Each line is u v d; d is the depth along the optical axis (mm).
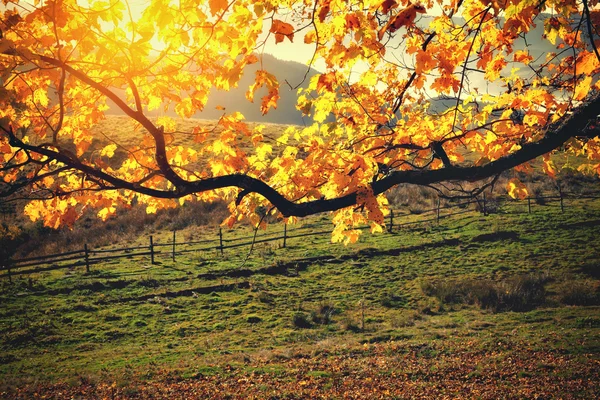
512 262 27469
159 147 4172
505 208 35312
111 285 25234
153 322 21594
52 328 20656
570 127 4383
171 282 25781
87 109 5527
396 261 28312
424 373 15320
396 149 6211
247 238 32781
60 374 16484
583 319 20141
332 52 4164
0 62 3877
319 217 36875
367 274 26922
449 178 4582
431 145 5109
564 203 35969
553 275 25594
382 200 6621
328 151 5340
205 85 4965
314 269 27734
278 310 22891
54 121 5504
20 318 21438
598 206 35125
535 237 30422
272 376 15680
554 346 17094
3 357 18203
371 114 6344
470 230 31844
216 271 27156
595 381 13719
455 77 5555
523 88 5898
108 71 4621
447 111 6230
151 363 17422
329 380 15055
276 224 35688
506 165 4449
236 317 22078
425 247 29922
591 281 24703
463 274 26375
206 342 19547
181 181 4309
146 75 4527
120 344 19547
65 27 4109
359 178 4883
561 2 4066
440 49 5070
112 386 15016
